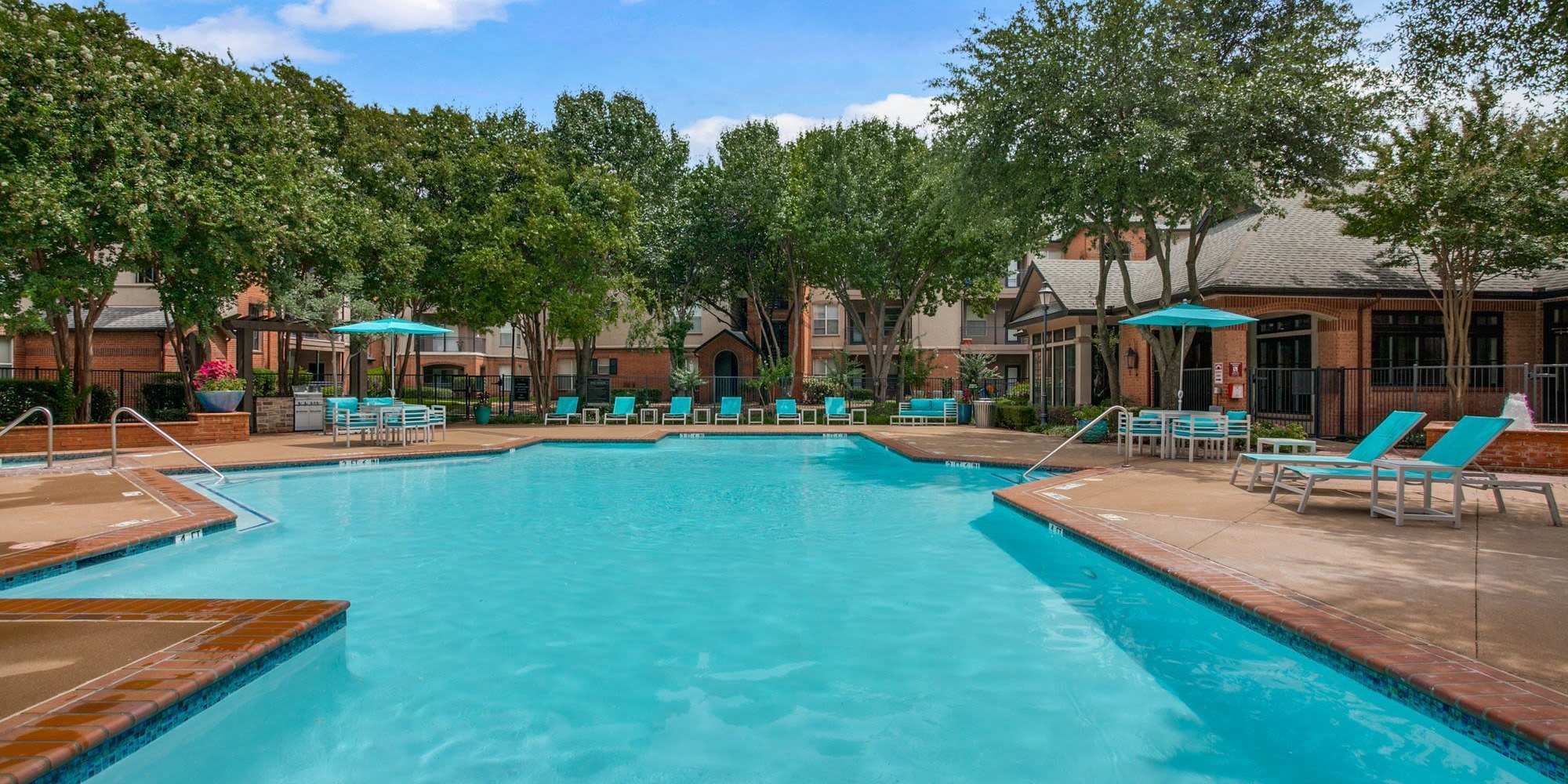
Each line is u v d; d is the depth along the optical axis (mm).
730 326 43281
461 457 15508
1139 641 4965
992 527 8609
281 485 12023
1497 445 11453
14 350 25969
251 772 3355
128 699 3342
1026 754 3504
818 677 4398
